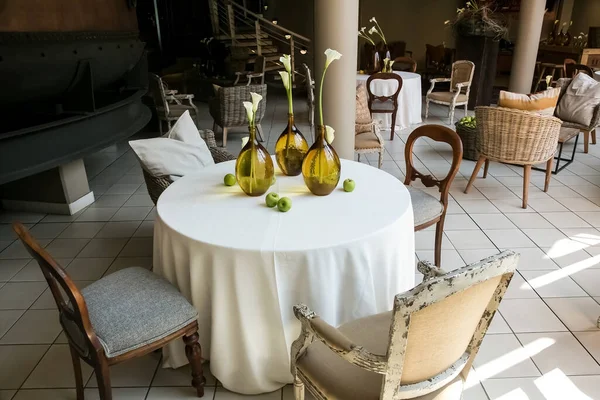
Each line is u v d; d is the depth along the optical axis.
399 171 4.17
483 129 3.32
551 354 1.92
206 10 9.09
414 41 9.51
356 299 1.60
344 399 1.22
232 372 1.68
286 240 1.51
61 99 3.25
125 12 4.23
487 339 2.01
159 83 4.90
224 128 4.92
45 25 2.87
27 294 2.40
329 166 1.83
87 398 1.75
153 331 1.47
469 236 2.94
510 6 8.98
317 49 3.13
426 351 1.08
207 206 1.81
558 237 2.91
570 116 4.10
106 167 4.44
